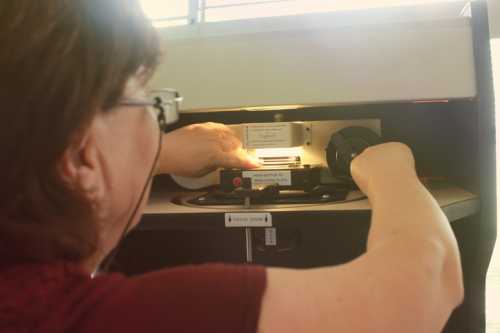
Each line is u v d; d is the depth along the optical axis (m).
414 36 0.59
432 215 0.41
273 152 0.75
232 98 0.64
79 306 0.27
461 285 0.39
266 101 0.63
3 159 0.27
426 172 0.87
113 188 0.34
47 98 0.27
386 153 0.59
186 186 0.83
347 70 0.61
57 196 0.29
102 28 0.30
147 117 0.36
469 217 0.67
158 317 0.27
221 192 0.72
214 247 0.79
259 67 0.63
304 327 0.29
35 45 0.27
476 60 0.59
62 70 0.27
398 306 0.31
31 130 0.27
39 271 0.28
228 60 0.64
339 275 0.32
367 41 0.60
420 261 0.34
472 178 0.68
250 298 0.28
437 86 0.60
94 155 0.32
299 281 0.31
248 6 1.11
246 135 0.71
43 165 0.28
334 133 0.73
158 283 0.29
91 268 0.37
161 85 0.66
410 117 0.87
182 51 0.65
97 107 0.29
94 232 0.32
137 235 0.82
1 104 0.26
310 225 0.60
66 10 0.28
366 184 0.53
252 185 0.68
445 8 0.77
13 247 0.28
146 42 0.34
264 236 0.75
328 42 0.61
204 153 0.71
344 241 0.73
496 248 0.89
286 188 0.67
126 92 0.34
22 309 0.26
